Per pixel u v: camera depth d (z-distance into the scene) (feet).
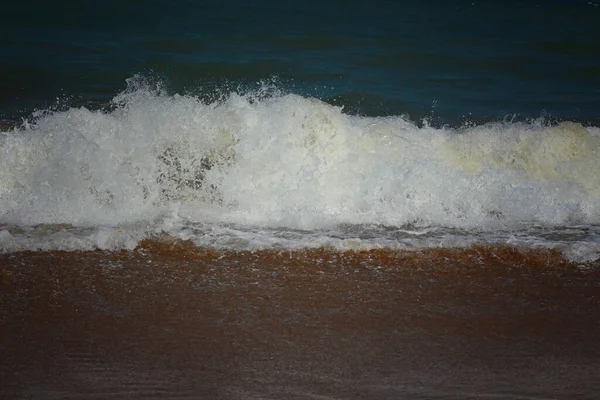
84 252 42.57
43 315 35.58
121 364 31.45
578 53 110.73
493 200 50.75
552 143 56.08
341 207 49.52
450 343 33.91
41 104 76.54
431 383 30.45
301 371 31.19
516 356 32.89
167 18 117.80
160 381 30.17
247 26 115.34
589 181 54.49
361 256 42.93
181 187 50.42
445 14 132.05
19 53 95.96
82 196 49.16
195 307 36.68
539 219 49.60
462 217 49.14
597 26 128.98
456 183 51.47
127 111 55.06
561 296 39.06
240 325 35.01
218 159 51.88
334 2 135.54
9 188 49.73
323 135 53.16
